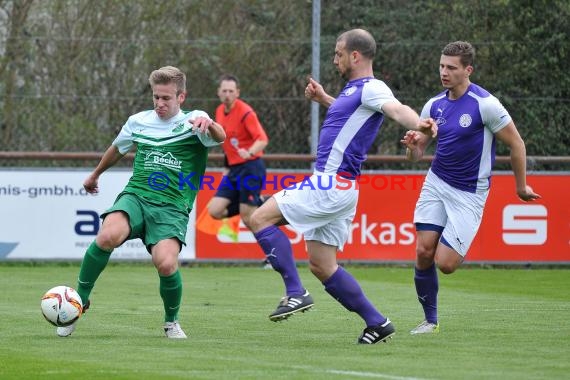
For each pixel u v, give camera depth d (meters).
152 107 32.41
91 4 32.78
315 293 24.58
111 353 14.55
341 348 15.37
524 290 26.06
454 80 17.92
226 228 31.45
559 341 16.36
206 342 15.98
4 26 32.28
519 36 32.69
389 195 31.61
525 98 32.41
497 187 31.77
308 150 32.66
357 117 15.66
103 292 24.36
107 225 15.91
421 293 17.80
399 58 32.72
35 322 18.52
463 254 17.92
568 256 31.88
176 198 16.38
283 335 17.11
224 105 28.95
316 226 15.81
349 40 15.94
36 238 30.75
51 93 32.28
